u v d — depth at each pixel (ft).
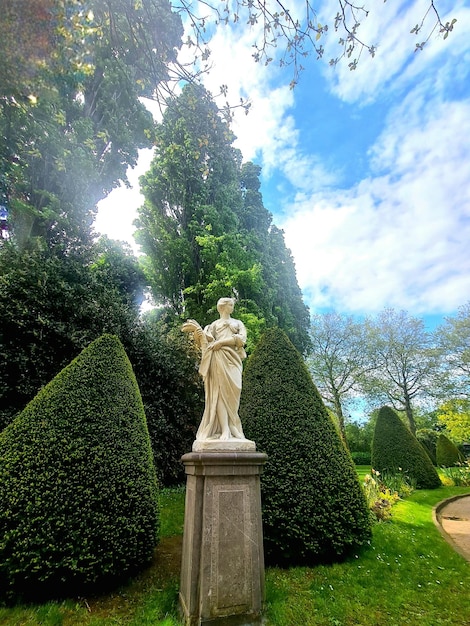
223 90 15.02
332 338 83.25
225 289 40.22
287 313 51.11
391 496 25.79
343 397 82.79
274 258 55.72
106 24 14.96
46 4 8.64
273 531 14.07
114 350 15.23
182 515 19.70
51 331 23.15
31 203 26.73
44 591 10.71
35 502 10.80
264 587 10.33
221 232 46.65
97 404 13.19
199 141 18.72
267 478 14.89
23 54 8.90
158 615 10.06
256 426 16.15
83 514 11.19
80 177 27.20
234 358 12.87
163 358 29.96
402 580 13.01
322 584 12.37
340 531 14.23
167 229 48.91
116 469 12.25
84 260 28.86
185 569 10.54
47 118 23.65
